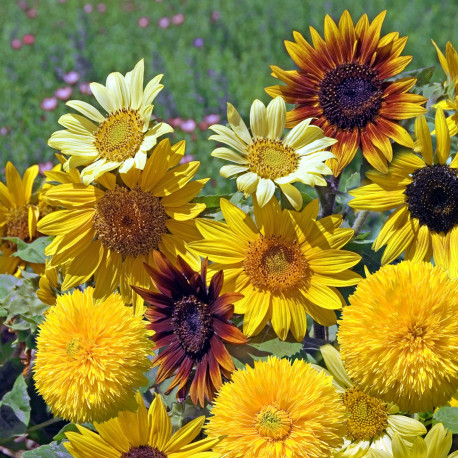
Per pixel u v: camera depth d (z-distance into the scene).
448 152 1.63
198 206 1.65
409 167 1.64
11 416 1.79
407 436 1.61
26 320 1.75
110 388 1.54
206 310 1.59
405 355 1.52
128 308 1.58
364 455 1.61
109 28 4.90
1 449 1.87
